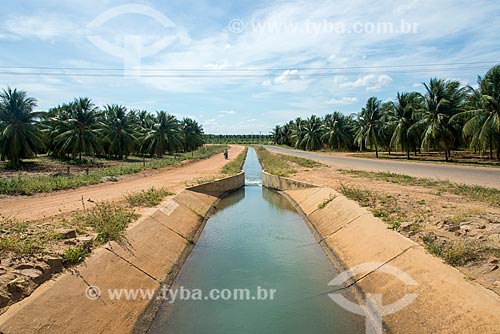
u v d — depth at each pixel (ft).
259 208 65.05
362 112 162.20
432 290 21.36
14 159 106.11
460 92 108.58
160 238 35.91
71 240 26.02
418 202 41.16
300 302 26.35
